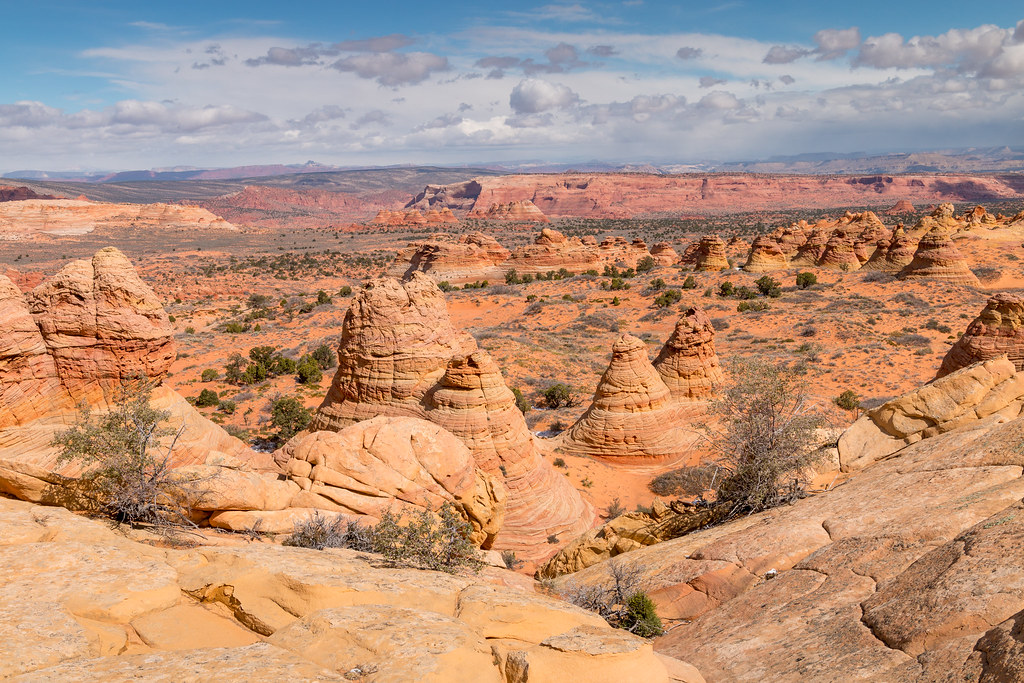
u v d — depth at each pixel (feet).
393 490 54.75
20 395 49.80
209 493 45.55
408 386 92.79
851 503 41.06
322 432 57.16
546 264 456.86
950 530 30.19
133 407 47.32
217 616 29.27
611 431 113.19
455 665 23.12
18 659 21.66
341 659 23.36
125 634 26.07
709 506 57.93
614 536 62.23
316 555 37.06
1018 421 41.68
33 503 42.75
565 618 30.42
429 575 36.45
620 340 117.50
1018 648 17.98
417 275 101.76
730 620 33.19
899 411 54.95
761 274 336.29
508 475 83.82
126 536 39.47
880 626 25.05
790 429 53.11
